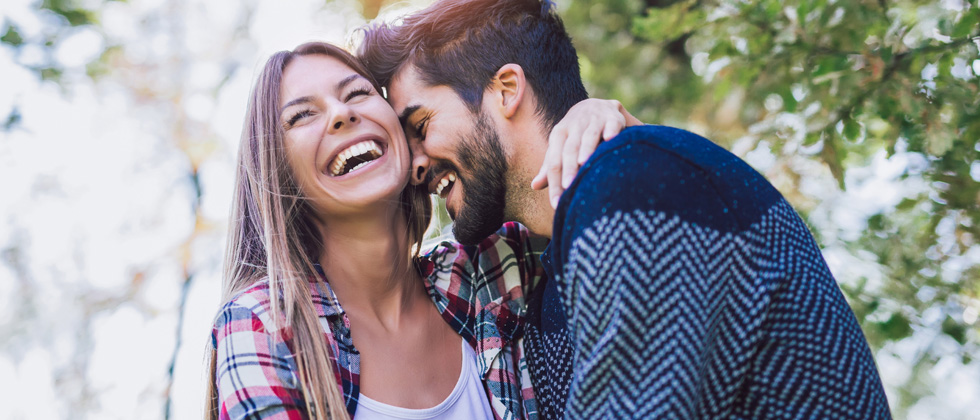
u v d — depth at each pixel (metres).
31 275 5.89
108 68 5.51
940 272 2.56
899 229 2.60
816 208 2.76
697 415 1.26
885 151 2.39
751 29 2.54
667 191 1.27
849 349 1.30
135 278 5.81
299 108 1.68
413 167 1.79
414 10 1.91
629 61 5.40
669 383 1.21
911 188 2.61
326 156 1.67
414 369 1.71
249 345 1.50
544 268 1.73
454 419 1.69
